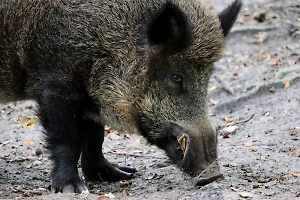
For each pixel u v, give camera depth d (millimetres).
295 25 27641
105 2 13211
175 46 12648
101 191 14242
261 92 21188
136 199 12719
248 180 13430
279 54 25078
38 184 14727
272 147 16516
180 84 12781
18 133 19594
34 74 13516
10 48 13672
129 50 13070
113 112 13539
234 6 13797
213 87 22391
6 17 13586
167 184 14016
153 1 13078
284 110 19531
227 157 15539
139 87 13062
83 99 13562
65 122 13547
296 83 21453
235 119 19625
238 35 26844
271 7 29766
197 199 12320
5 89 14195
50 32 13180
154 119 13016
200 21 12766
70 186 13516
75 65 13180
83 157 15008
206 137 12438
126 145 18500
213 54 12742
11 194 13625
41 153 17438
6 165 16375
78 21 13125
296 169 14438
